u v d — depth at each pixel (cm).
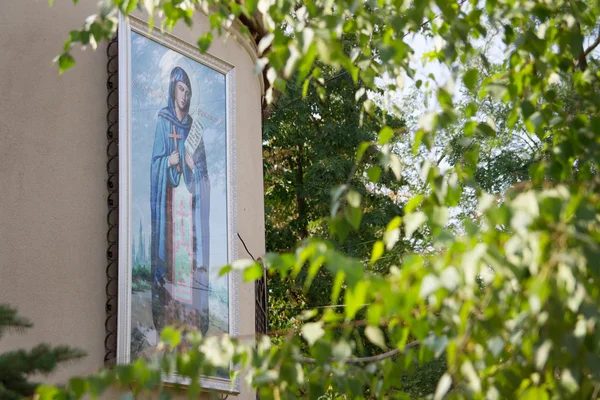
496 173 1521
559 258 248
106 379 295
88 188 699
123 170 714
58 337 650
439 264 256
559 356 273
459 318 287
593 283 270
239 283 834
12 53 669
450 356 286
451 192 337
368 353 1439
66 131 692
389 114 1783
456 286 258
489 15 400
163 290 734
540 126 387
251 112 951
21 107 665
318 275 1709
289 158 1975
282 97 1778
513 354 306
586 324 268
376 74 445
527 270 287
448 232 263
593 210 256
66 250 671
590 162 393
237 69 923
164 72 780
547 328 271
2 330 457
